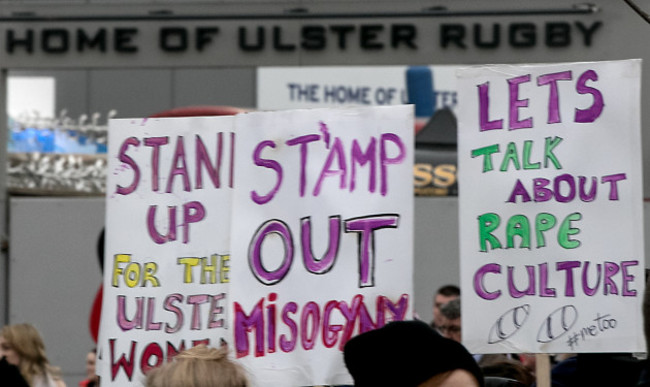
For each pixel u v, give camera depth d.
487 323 10.24
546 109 10.28
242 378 7.32
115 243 11.06
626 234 10.03
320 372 10.41
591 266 10.07
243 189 10.77
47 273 20.58
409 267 10.40
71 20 20.56
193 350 7.49
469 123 10.47
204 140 10.98
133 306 10.94
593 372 10.62
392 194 10.48
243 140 10.80
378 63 20.28
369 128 10.56
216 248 10.87
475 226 10.35
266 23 20.39
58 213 20.64
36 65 20.62
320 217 10.56
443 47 20.17
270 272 10.61
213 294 10.81
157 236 10.99
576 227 10.12
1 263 20.94
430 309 19.88
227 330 10.67
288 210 10.63
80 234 20.58
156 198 11.04
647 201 18.59
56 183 22.69
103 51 20.55
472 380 7.38
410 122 10.51
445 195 20.41
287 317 10.53
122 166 11.12
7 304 20.84
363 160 10.55
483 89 10.44
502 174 10.34
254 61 20.44
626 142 10.09
